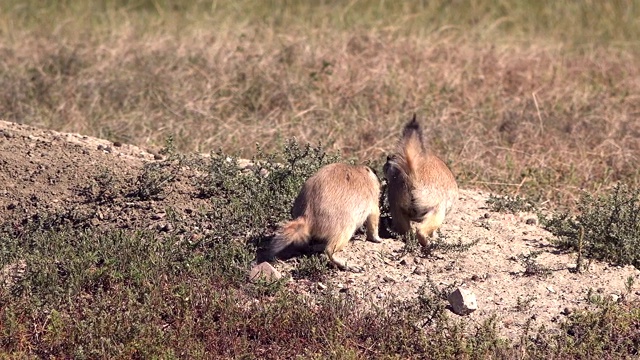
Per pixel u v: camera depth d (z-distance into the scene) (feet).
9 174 64.18
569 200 75.00
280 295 51.55
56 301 50.75
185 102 93.15
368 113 91.56
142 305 50.31
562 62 110.63
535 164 82.58
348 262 56.49
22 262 55.26
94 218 60.13
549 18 133.08
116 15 129.49
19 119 88.79
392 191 59.52
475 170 80.59
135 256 54.08
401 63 106.22
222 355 47.80
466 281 55.16
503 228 64.28
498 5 136.77
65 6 132.16
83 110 91.81
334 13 129.08
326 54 106.22
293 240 54.19
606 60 113.29
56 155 66.69
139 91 95.55
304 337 49.24
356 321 49.65
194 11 130.52
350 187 55.83
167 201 61.72
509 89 102.37
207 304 50.62
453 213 66.69
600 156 84.94
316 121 89.56
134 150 71.05
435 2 135.64
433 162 60.08
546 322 51.11
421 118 90.74
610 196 68.23
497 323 50.75
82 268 52.65
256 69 100.37
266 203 60.13
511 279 55.83
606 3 136.46
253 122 89.20
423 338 48.14
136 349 47.34
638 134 89.71
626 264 58.59
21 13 128.26
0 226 59.41
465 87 99.55
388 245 59.41
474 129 88.79
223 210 59.41
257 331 49.39
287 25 123.03
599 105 96.07
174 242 56.34
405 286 54.08
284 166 64.49
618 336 49.96
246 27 119.44
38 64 102.22
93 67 100.99
